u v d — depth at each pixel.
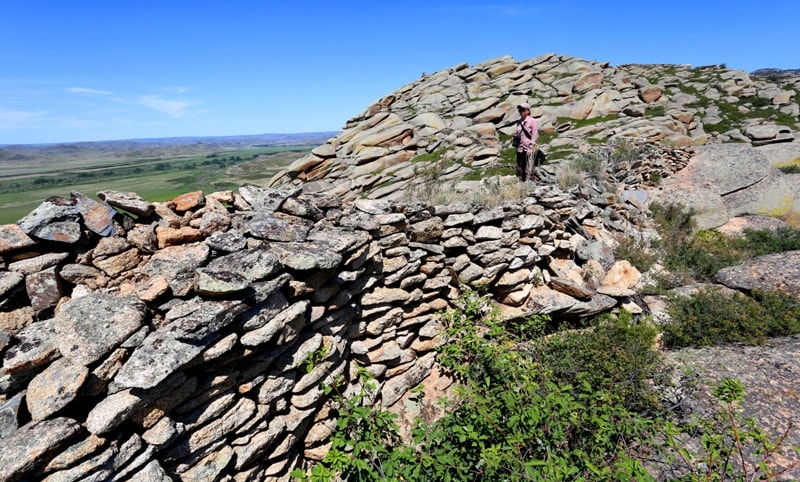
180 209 3.87
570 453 3.71
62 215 3.14
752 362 6.12
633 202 10.91
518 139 10.88
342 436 3.91
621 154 12.28
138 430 2.99
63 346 2.73
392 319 5.57
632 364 5.73
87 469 2.62
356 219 5.05
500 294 7.17
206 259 3.60
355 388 5.08
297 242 4.24
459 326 5.62
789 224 11.69
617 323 7.05
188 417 3.29
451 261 6.30
